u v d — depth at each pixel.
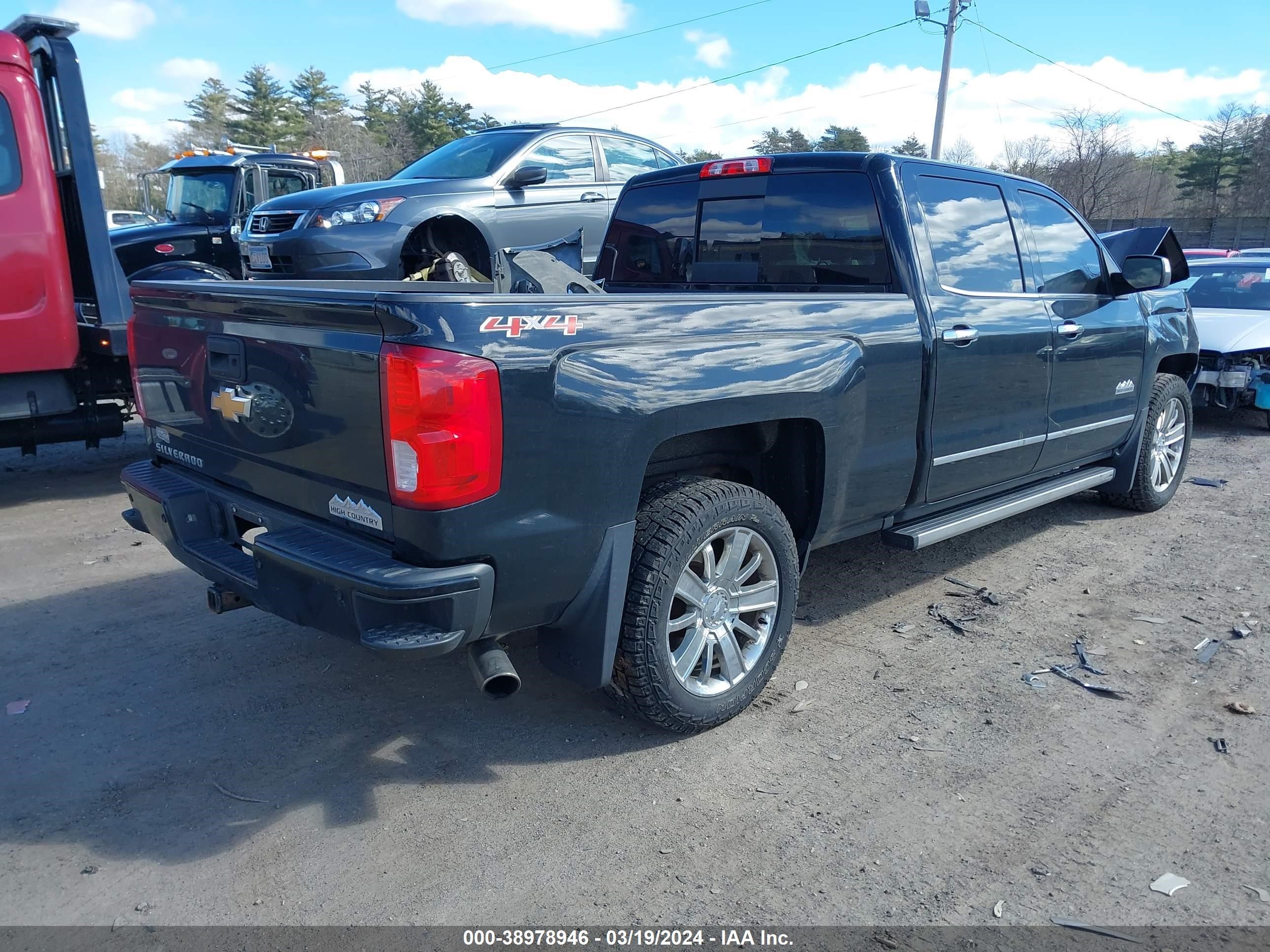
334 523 2.89
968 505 4.64
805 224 4.28
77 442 8.66
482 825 2.88
